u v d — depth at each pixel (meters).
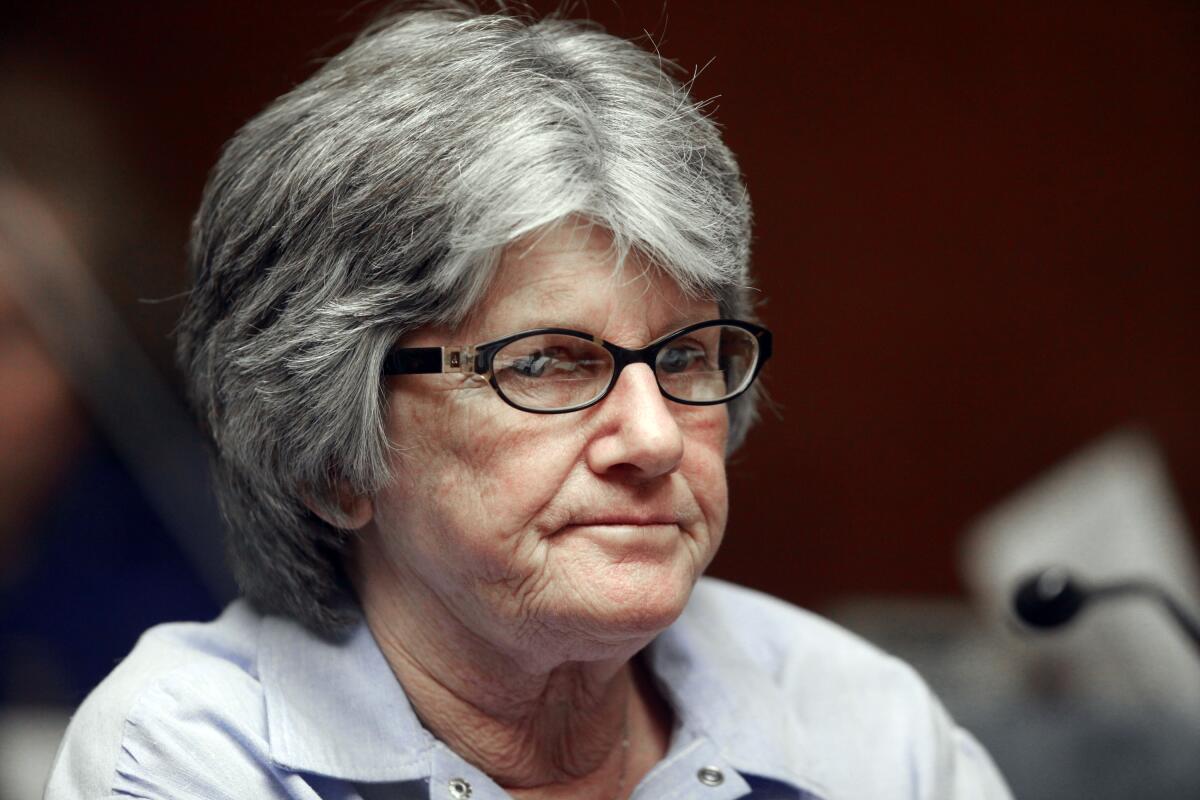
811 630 6.66
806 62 17.58
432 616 5.36
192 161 16.86
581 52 5.34
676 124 5.14
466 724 5.47
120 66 16.73
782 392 17.75
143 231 9.29
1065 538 11.21
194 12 16.81
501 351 4.83
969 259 17.69
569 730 5.57
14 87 10.09
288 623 5.64
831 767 5.97
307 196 5.08
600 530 4.88
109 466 8.79
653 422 4.79
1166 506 11.33
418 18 5.98
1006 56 17.56
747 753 5.76
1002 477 17.61
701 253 4.97
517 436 4.84
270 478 5.34
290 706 5.32
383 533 5.30
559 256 4.82
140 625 8.92
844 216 17.73
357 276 4.97
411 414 4.99
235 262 5.35
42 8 16.58
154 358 8.84
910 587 17.59
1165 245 17.50
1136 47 17.45
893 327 17.73
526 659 5.20
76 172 9.00
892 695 6.31
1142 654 10.45
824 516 17.73
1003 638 11.22
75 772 5.20
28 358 8.48
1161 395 17.45
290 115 5.38
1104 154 17.55
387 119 5.00
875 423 17.75
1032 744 8.21
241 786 5.12
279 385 5.18
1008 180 17.64
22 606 8.83
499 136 4.82
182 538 8.89
